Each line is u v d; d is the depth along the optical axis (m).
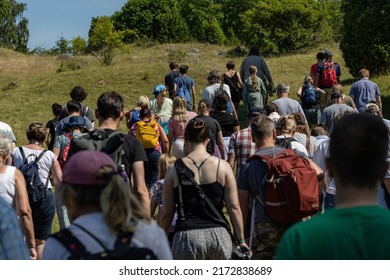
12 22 89.44
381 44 28.25
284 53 45.34
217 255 6.46
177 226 6.56
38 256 8.98
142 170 7.14
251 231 7.25
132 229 3.86
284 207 6.72
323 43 47.34
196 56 43.19
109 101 7.15
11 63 44.56
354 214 3.22
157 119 14.38
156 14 71.69
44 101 28.09
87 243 3.81
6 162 8.29
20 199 7.56
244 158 10.04
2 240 3.90
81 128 10.74
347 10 26.11
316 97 18.00
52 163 9.16
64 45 63.84
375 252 3.13
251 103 18.09
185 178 6.54
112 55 42.53
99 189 3.91
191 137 6.75
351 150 3.30
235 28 78.69
